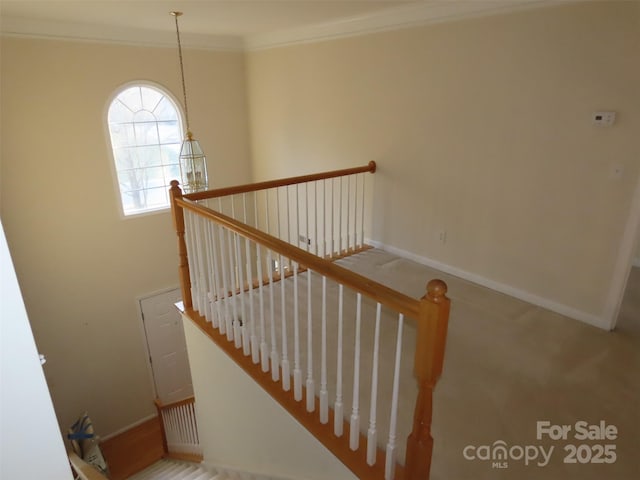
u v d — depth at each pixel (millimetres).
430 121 3482
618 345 2592
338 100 4297
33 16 3824
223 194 3062
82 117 4453
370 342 2516
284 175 5352
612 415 2021
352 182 4352
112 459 5066
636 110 2391
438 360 1344
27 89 4094
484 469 1723
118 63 4574
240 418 2652
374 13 3645
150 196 5250
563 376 2297
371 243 4320
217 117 5504
